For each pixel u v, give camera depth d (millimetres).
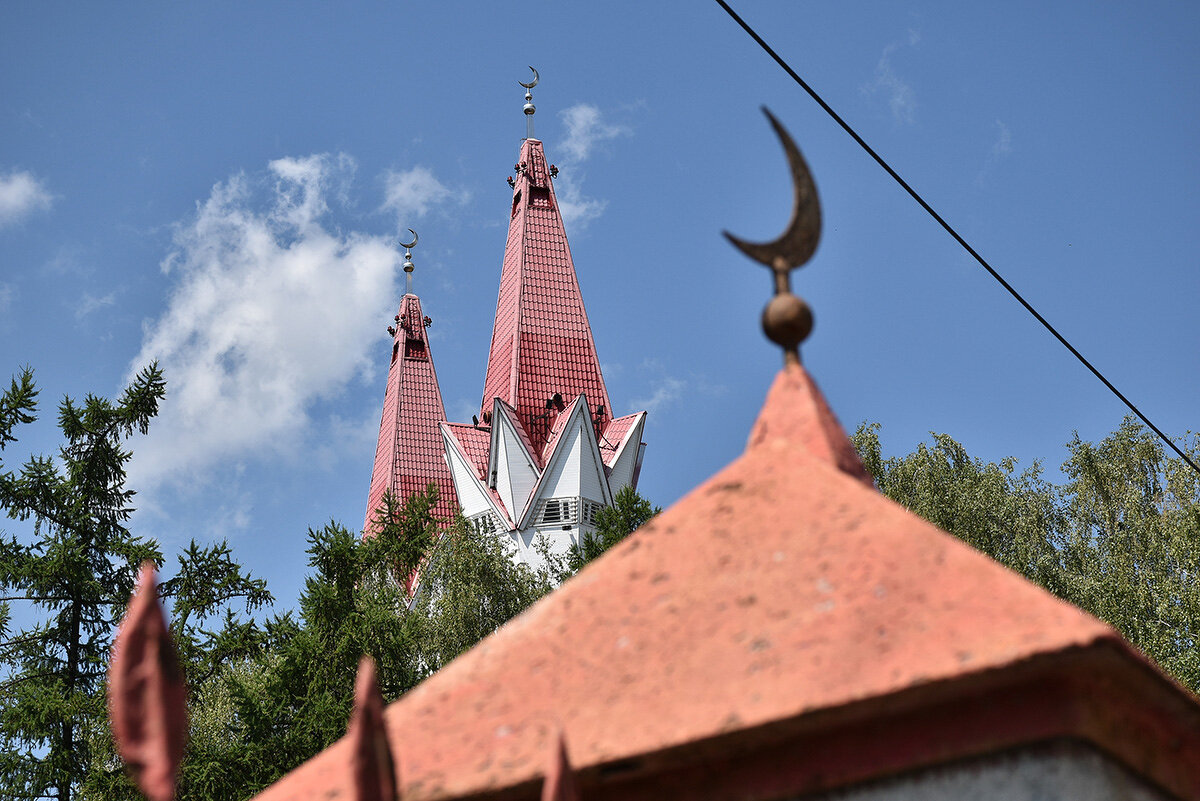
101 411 37156
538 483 71375
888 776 3533
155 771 3281
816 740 3594
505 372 75625
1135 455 48250
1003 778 3443
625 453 73562
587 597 4176
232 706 34375
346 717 32938
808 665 3607
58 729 33594
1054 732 3420
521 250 78500
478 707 3969
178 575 35719
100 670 36031
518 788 3686
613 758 3627
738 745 3600
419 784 3770
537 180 81000
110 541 36562
